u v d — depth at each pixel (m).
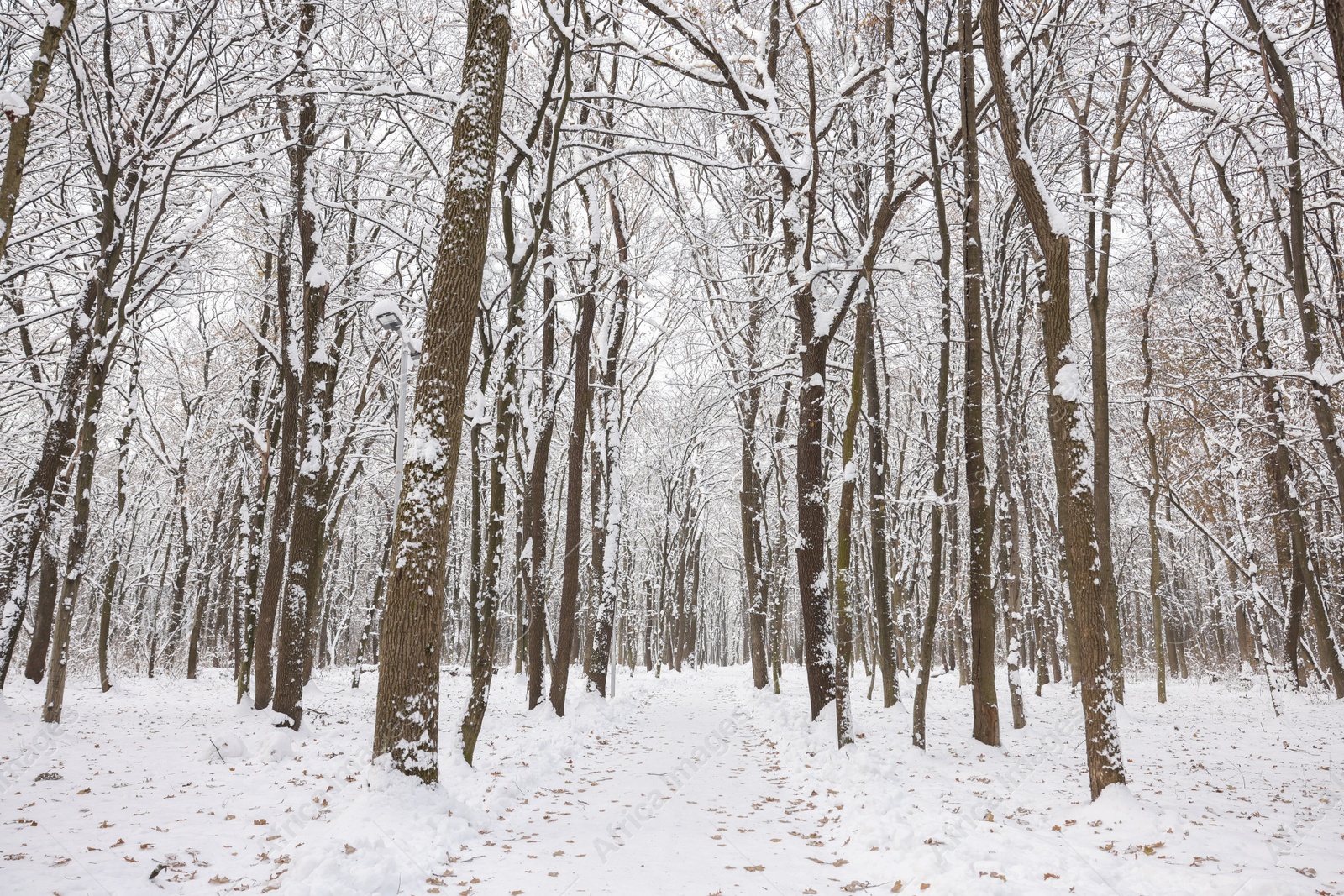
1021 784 9.19
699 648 53.31
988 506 11.66
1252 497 22.52
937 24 13.38
